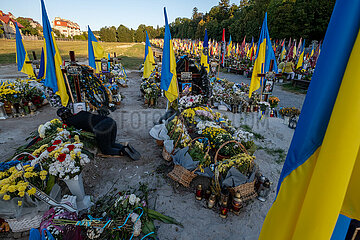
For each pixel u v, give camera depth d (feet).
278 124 25.23
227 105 30.55
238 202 11.19
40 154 11.22
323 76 3.75
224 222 11.05
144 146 18.83
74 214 9.58
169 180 14.15
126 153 16.21
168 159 16.05
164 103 33.47
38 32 273.75
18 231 9.63
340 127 3.50
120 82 45.83
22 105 26.16
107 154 16.24
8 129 21.31
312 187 3.93
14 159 11.14
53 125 14.87
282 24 118.11
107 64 35.53
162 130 17.72
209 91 23.81
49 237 7.46
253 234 10.43
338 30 3.51
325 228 3.89
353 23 3.40
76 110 20.67
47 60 18.47
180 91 23.00
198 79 24.38
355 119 3.40
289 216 4.54
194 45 108.37
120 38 338.75
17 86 25.91
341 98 3.47
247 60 89.35
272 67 26.00
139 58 113.91
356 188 4.19
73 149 11.03
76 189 10.99
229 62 90.38
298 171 4.30
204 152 14.29
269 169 16.14
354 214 4.26
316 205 3.90
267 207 12.23
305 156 4.17
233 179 11.82
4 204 9.04
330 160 3.67
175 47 138.82
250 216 11.52
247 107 29.76
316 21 106.32
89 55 34.60
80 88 20.70
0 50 111.24
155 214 10.93
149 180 14.10
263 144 20.26
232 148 15.05
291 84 55.31
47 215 9.18
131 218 9.77
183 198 12.62
